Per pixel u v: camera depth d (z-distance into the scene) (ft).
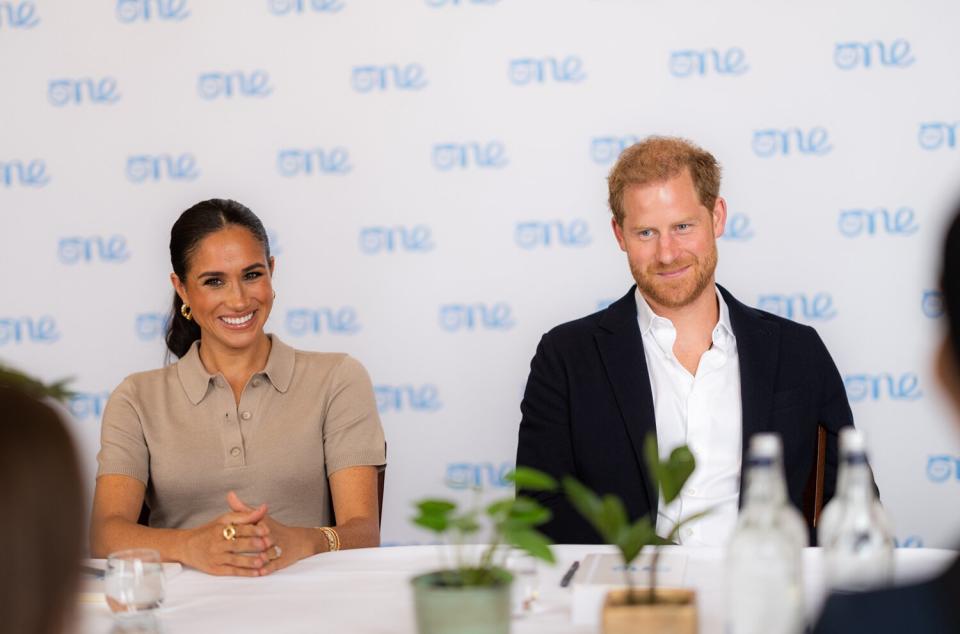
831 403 17.89
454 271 25.21
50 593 5.43
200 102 25.35
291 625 11.16
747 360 17.49
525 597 11.23
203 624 11.28
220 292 17.74
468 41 24.94
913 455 24.50
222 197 25.43
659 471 9.20
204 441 17.58
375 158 25.20
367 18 25.08
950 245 6.20
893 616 5.98
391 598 12.10
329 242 25.32
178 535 14.37
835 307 24.61
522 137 24.97
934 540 24.47
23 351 25.68
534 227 25.04
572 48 24.82
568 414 18.02
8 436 5.41
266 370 17.99
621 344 17.87
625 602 9.52
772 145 24.54
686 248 17.37
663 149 17.71
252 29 25.21
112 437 17.48
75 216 25.52
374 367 25.40
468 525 9.32
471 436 25.35
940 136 24.27
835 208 24.52
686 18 24.58
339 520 17.54
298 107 25.25
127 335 25.57
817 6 24.31
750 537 9.12
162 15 25.29
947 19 24.12
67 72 25.44
